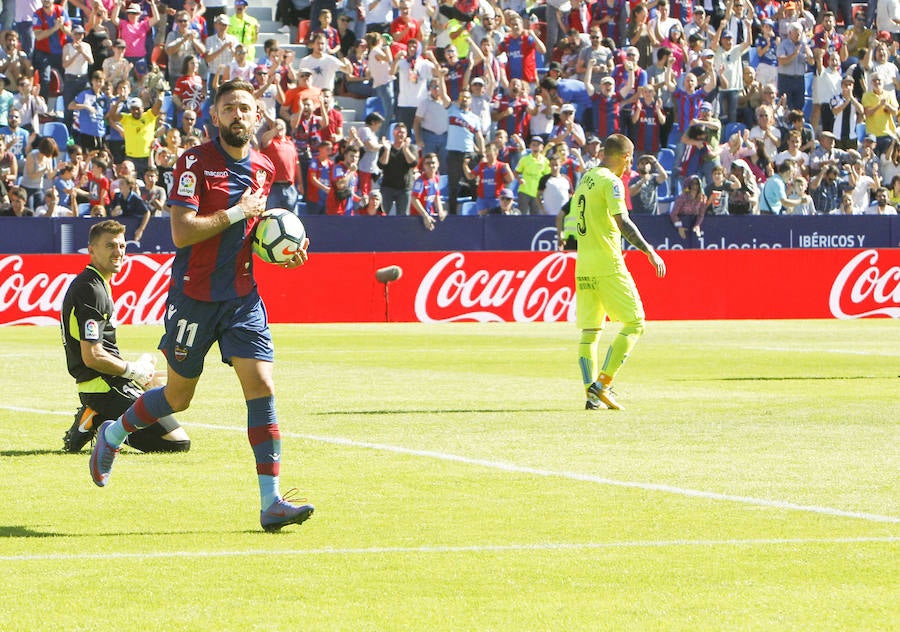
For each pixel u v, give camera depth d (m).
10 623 13.03
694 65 80.50
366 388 36.94
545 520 18.34
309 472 22.50
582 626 13.02
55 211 67.69
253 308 18.00
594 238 31.75
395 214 71.88
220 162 17.80
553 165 73.50
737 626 13.04
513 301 69.75
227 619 13.23
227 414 30.73
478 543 16.86
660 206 77.31
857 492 20.58
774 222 74.75
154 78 73.62
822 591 14.42
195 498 20.06
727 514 18.78
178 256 18.17
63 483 21.42
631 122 79.00
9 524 18.02
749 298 72.06
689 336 59.53
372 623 13.09
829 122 84.94
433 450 25.11
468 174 74.50
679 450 25.16
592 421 29.58
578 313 32.19
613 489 20.84
